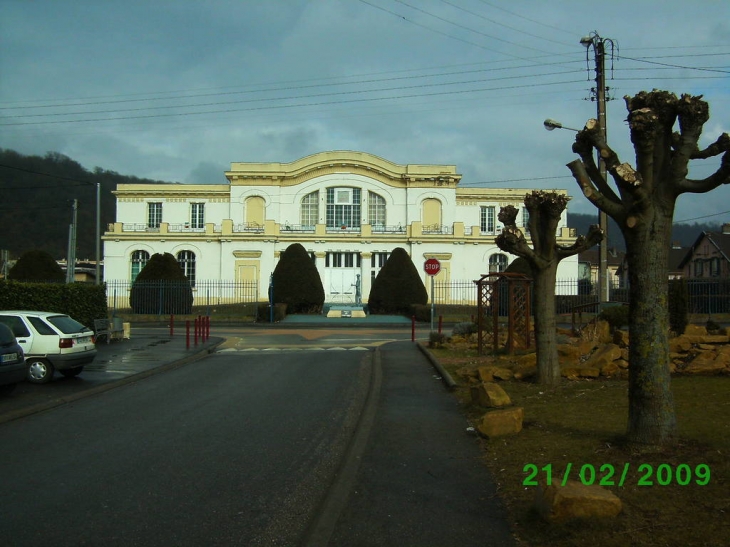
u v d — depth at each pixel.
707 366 11.59
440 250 48.69
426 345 20.89
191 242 49.28
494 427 8.18
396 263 42.09
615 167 6.37
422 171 50.56
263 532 5.49
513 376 12.42
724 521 4.83
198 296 48.97
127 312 42.00
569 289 45.72
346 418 10.46
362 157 50.44
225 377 15.61
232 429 9.64
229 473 7.28
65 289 22.11
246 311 42.41
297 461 7.80
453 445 8.22
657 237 6.64
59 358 14.38
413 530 5.39
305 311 42.69
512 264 38.88
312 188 50.72
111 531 5.50
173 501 6.30
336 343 24.95
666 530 4.78
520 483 6.31
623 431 7.64
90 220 71.88
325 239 48.53
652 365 6.64
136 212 52.06
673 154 6.56
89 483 6.91
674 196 6.62
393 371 15.62
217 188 51.59
